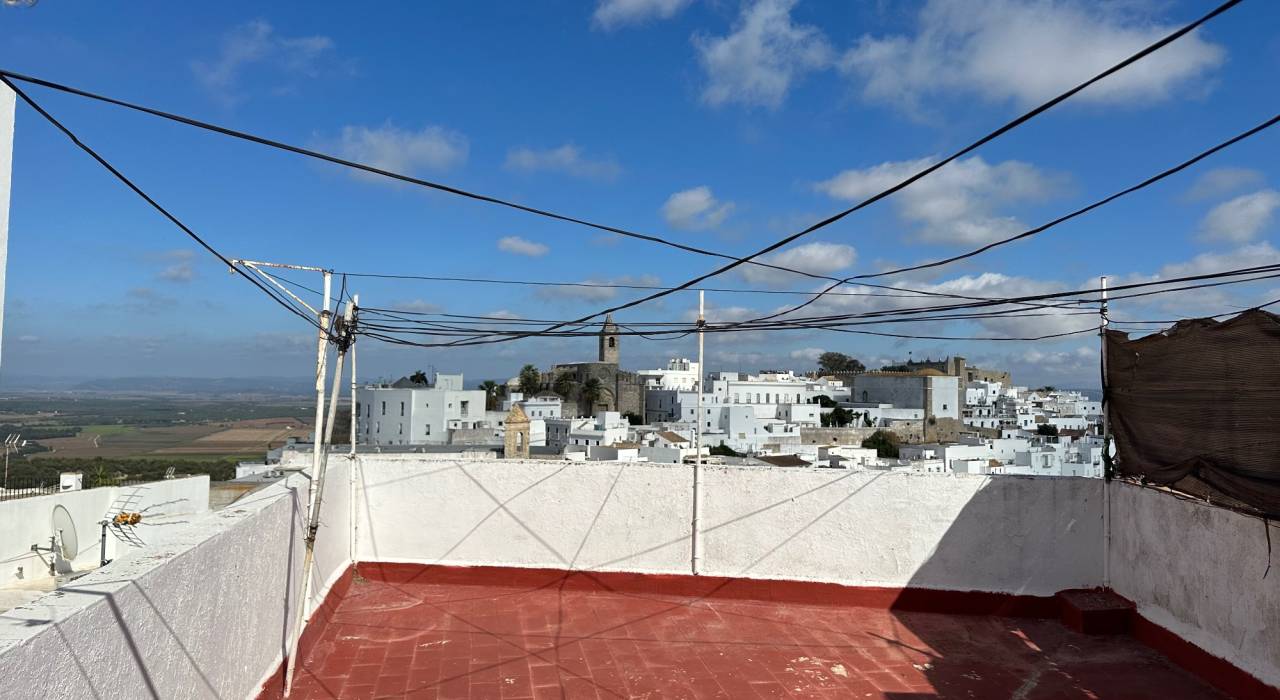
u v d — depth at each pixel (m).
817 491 8.13
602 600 8.12
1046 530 7.77
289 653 5.70
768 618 7.65
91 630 2.83
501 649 6.75
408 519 8.65
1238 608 5.77
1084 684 6.14
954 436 80.62
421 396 62.22
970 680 6.23
